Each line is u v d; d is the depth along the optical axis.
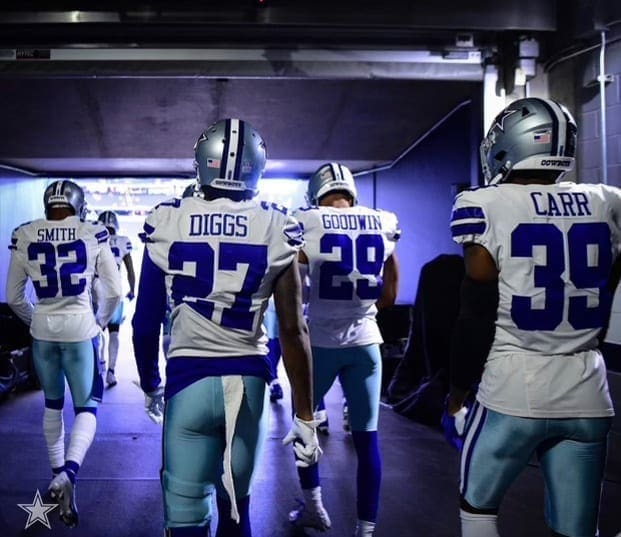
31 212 8.06
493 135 1.69
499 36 3.70
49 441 2.97
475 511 1.62
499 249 1.54
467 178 5.38
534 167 1.60
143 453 3.69
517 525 2.71
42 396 5.21
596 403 1.55
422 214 6.29
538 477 3.32
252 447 1.61
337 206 2.57
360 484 2.39
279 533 2.64
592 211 1.57
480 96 3.83
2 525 2.70
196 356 1.59
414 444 3.95
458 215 1.57
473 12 3.56
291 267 1.66
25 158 6.71
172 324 1.65
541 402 1.52
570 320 1.53
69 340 2.88
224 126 1.68
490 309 1.57
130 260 5.96
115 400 5.00
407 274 6.65
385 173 7.18
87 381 2.93
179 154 6.57
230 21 3.47
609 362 3.27
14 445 3.85
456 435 1.77
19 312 3.01
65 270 2.86
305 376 1.71
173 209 1.64
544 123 1.59
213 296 1.58
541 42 3.72
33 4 3.44
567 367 1.54
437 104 5.43
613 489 3.08
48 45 3.58
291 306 1.67
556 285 1.52
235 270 1.58
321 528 2.60
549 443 1.60
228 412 1.55
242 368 1.59
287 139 6.22
